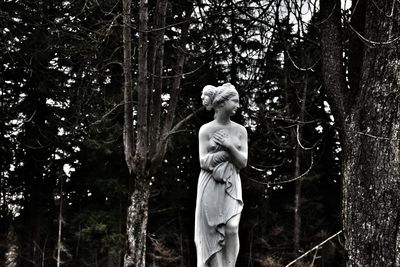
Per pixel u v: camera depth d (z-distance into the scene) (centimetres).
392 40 942
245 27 1370
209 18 1366
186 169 2852
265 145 2322
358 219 980
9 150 2384
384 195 963
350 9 1194
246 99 1556
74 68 1959
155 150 1456
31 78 2230
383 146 973
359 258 972
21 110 2300
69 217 2728
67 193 2681
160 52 1495
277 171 2914
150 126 1476
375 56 1006
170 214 2833
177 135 2397
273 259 2495
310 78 1636
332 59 1095
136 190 1435
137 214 1420
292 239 2788
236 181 734
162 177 2573
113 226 2473
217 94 750
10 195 2544
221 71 1830
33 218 2464
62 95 2166
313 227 2788
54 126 2272
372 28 1020
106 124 2109
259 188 2539
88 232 2419
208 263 712
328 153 2798
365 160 988
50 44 1745
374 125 987
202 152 743
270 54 1374
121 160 2508
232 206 720
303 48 1402
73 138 2186
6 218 2527
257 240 2838
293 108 1809
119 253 2402
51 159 2341
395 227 955
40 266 2792
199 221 726
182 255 2742
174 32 1836
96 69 1600
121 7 1716
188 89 2275
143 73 1441
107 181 2453
